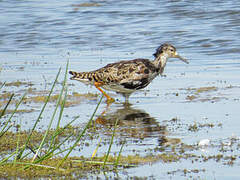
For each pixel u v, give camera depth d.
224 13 30.42
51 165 9.65
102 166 9.65
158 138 11.41
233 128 11.94
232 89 16.16
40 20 31.56
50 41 26.33
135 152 10.47
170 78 18.31
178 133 11.75
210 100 14.95
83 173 9.32
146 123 12.79
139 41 25.27
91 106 14.93
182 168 9.50
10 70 20.05
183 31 26.77
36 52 23.92
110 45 24.83
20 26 29.98
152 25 28.83
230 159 9.88
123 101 15.50
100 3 36.91
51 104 15.14
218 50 22.78
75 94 16.33
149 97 15.83
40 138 11.46
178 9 32.78
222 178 8.95
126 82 15.11
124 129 12.29
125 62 15.47
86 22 30.69
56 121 13.16
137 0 37.41
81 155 10.34
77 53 23.27
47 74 19.22
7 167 9.48
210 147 10.62
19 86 17.42
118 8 34.59
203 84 17.09
